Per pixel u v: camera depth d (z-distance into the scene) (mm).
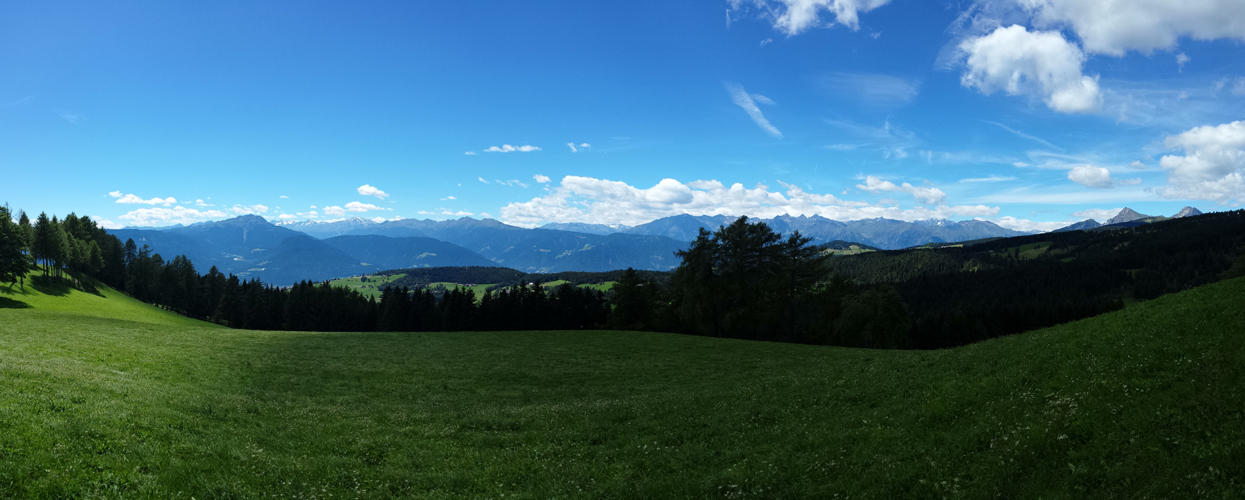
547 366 41719
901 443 14492
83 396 17844
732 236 73000
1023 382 16984
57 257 123125
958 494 10914
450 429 21109
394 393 31656
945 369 22344
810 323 80562
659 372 38969
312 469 14734
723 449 16766
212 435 16656
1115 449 10852
